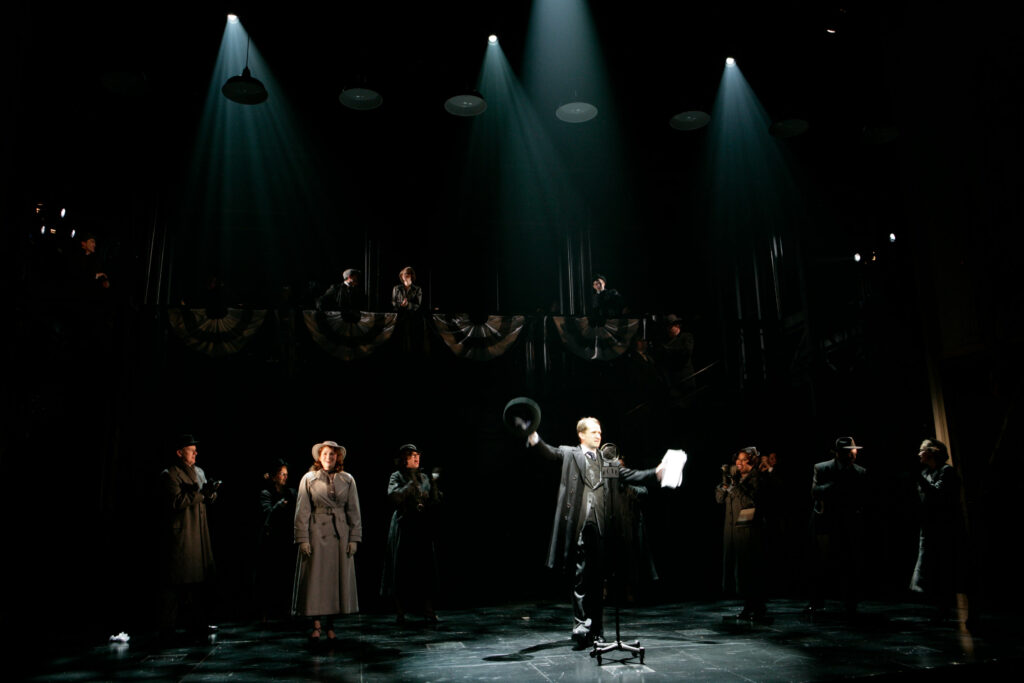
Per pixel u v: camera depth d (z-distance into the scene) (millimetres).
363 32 10914
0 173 6812
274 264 12562
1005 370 7535
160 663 5074
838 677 4184
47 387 8141
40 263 8703
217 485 6523
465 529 10703
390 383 10305
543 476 10977
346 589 5633
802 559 9242
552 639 5836
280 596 7664
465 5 10531
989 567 7449
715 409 11125
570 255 13078
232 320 9758
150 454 9359
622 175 13562
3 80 6844
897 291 10469
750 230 13250
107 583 8078
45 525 7801
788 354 12172
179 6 10070
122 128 10680
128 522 8695
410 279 10781
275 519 7641
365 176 12797
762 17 10641
